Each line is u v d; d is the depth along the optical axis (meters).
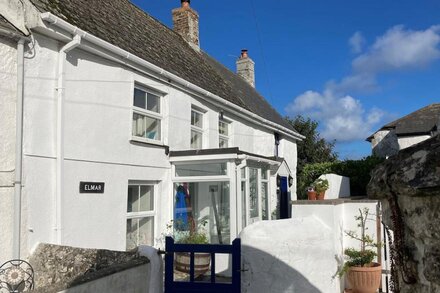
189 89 10.42
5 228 5.68
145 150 8.74
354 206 7.52
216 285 5.75
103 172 7.51
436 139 2.02
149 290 5.08
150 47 10.48
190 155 9.33
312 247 6.12
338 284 6.55
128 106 8.29
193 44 15.98
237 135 13.37
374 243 7.29
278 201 14.02
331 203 6.60
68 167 6.74
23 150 5.96
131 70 8.44
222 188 9.19
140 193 8.81
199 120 11.39
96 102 7.45
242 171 10.02
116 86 7.99
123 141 8.09
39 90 6.31
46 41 6.48
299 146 26.02
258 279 6.00
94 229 7.19
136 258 5.05
